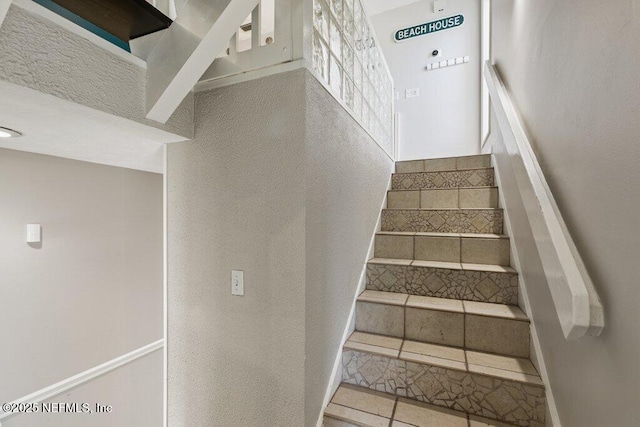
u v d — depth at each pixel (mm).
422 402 1240
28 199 1814
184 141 1231
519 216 1527
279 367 1047
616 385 658
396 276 1726
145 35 981
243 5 788
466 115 3361
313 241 1062
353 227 1549
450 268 1619
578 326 693
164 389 1296
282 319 1040
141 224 2496
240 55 1095
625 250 626
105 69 867
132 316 2422
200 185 1199
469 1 3369
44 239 1882
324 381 1181
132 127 1037
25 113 877
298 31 999
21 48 680
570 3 938
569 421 912
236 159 1119
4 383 1712
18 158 1770
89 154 1509
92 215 2148
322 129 1130
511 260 1659
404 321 1490
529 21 1410
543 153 1194
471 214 1985
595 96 769
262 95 1063
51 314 1917
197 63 909
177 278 1260
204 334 1197
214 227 1172
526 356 1304
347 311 1460
